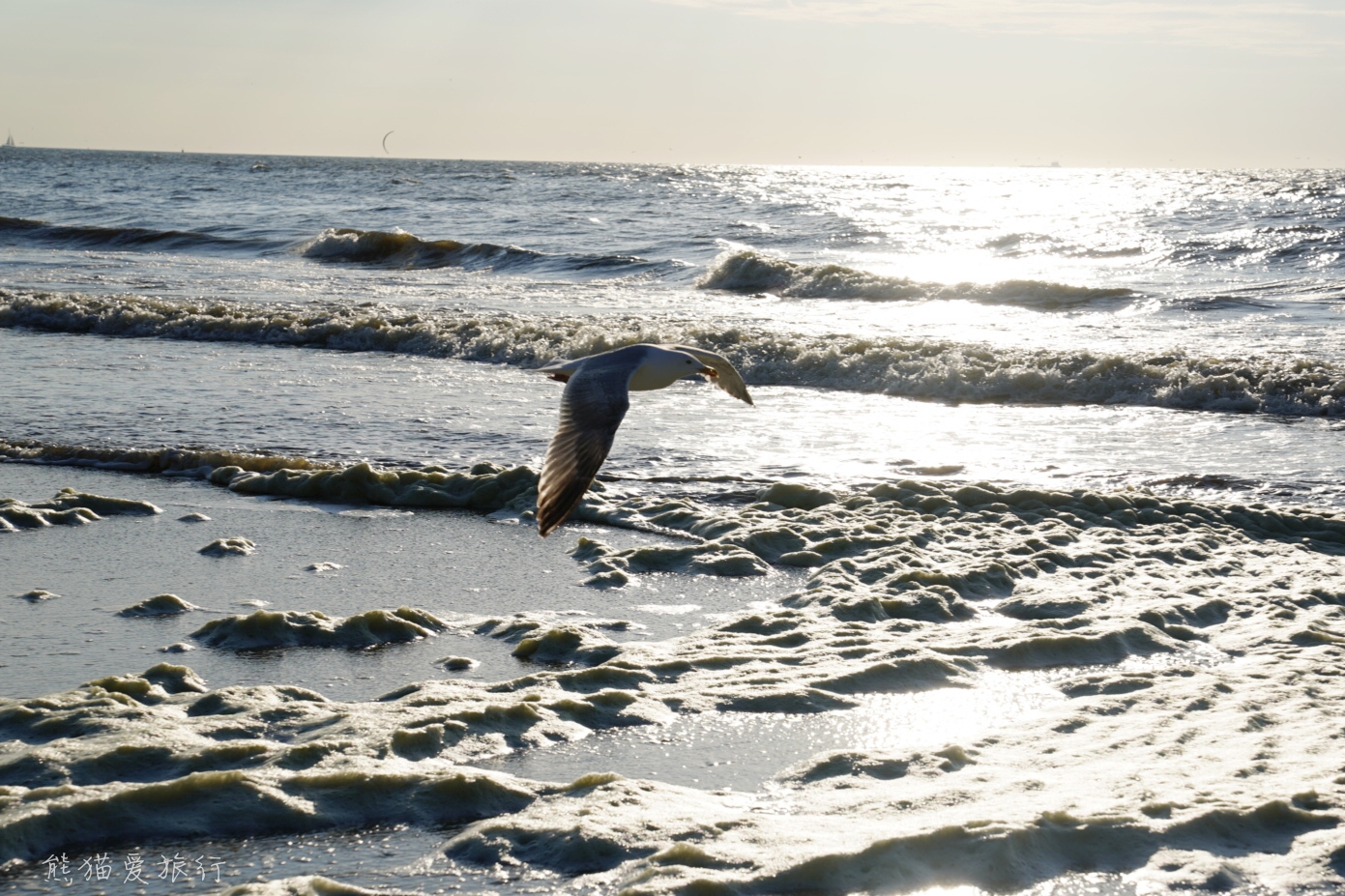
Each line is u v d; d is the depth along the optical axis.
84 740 5.06
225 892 3.90
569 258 34.78
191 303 23.52
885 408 15.12
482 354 18.72
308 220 51.75
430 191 78.56
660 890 3.88
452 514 10.06
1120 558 8.63
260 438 12.56
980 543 8.96
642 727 5.57
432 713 5.45
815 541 9.08
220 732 5.28
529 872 4.14
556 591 8.03
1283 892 3.94
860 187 110.00
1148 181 143.62
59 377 16.00
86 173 108.00
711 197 74.25
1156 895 3.97
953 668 6.34
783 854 4.11
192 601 7.61
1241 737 5.20
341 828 4.50
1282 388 15.50
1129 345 19.88
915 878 4.05
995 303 26.70
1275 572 8.23
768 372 17.30
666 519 9.76
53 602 7.52
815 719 5.68
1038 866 4.12
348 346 19.81
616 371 4.30
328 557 8.72
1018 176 196.62
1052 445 13.00
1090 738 5.28
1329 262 37.34
